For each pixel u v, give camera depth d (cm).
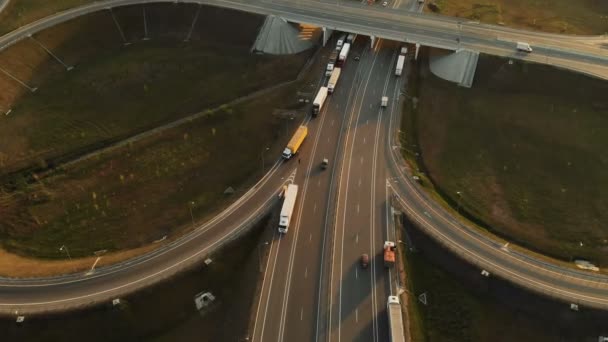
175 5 13538
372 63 12506
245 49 12862
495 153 9994
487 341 7094
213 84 11775
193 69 12181
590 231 8531
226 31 13150
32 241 8425
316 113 10712
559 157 9788
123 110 11056
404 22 13262
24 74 11612
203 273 7669
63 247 8331
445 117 10875
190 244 8069
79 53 12469
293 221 8450
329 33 13062
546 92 11031
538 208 8950
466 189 9369
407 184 9256
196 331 7162
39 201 9056
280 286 7431
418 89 11794
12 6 13175
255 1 13912
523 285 7469
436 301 7556
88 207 9019
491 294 7550
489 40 12456
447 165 9850
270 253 7906
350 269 7706
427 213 8675
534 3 15138
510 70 11412
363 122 10681
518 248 8150
